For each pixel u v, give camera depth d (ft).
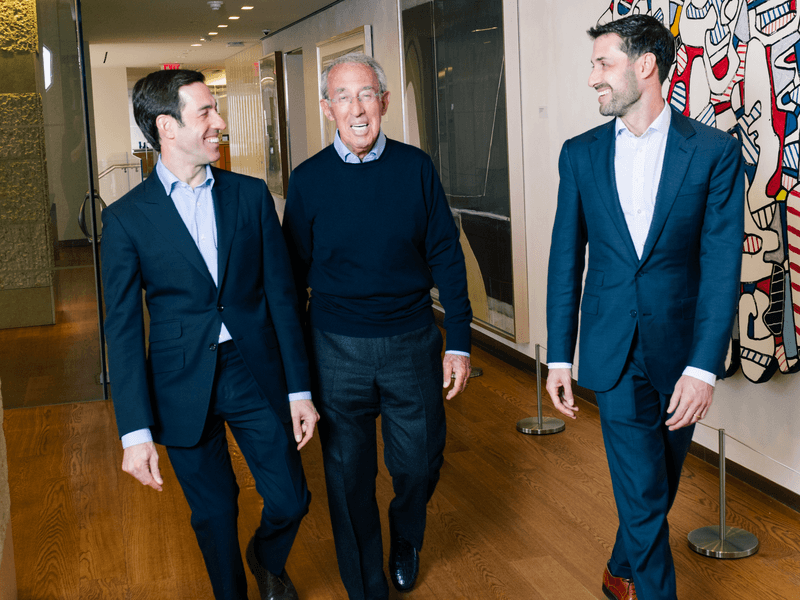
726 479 12.01
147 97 6.99
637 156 7.43
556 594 9.08
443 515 11.30
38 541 11.05
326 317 8.36
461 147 20.49
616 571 8.75
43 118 17.02
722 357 7.09
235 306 7.38
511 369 18.92
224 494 7.66
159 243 7.14
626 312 7.48
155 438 7.39
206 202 7.35
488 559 9.97
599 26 7.38
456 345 8.72
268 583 8.80
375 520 8.77
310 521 11.37
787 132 9.85
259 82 50.03
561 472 12.61
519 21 17.47
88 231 17.51
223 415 7.61
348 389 8.29
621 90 7.20
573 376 16.66
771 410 11.12
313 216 8.24
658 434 7.70
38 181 17.17
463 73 19.86
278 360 7.72
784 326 10.08
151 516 11.78
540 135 17.08
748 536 10.09
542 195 17.22
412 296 8.33
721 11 11.07
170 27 41.52
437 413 8.56
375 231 8.05
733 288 7.13
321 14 36.22
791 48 9.70
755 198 10.53
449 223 8.61
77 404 17.72
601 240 7.64
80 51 16.96
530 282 18.19
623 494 7.65
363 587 8.69
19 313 17.47
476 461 13.28
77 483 13.14
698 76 11.75
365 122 7.82
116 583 9.84
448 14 20.38
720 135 7.24
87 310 17.70
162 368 7.33
